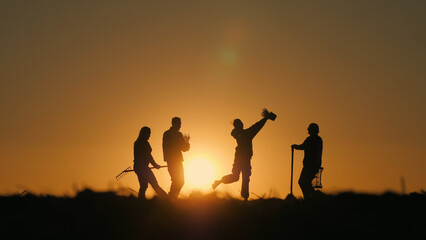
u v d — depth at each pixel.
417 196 41.84
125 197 41.19
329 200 40.34
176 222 36.44
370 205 39.84
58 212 37.72
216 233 35.22
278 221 36.56
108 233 35.00
